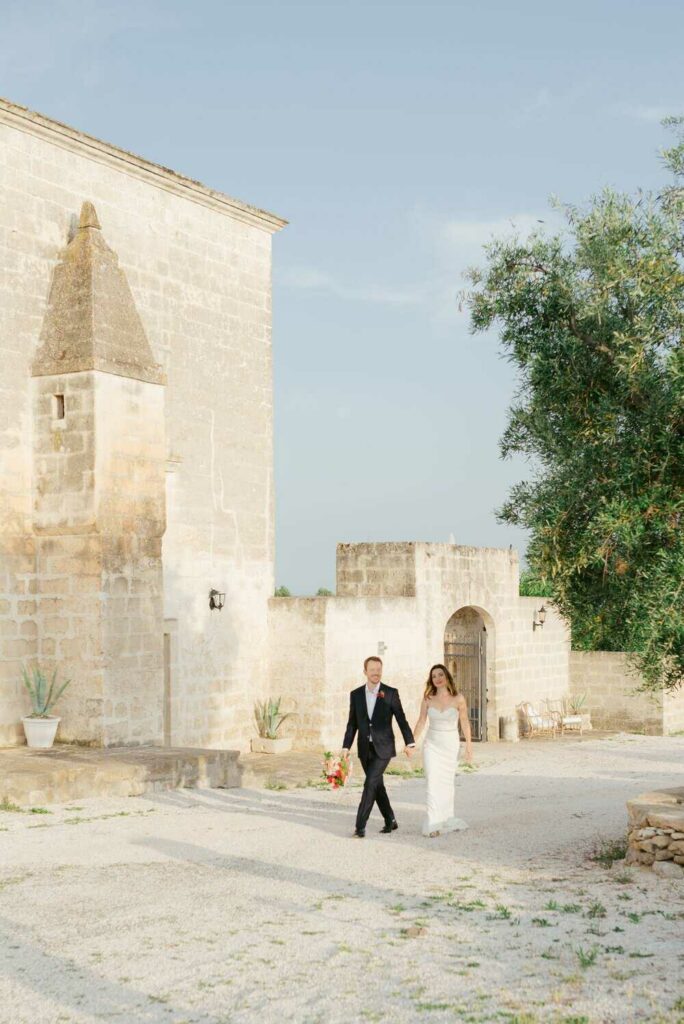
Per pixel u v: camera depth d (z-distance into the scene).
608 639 9.55
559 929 6.94
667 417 8.55
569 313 9.41
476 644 25.67
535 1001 5.56
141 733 15.51
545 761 20.34
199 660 18.97
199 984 5.85
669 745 24.05
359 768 18.22
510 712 25.88
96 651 14.94
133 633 15.43
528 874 8.73
